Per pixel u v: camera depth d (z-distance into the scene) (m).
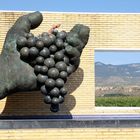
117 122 12.25
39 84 14.45
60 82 13.93
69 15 17.19
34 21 15.17
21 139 12.03
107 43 17.25
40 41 13.91
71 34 14.85
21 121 12.09
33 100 16.83
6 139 12.01
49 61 13.88
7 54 14.70
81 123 12.18
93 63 17.09
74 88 16.98
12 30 14.97
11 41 14.76
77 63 14.90
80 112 16.94
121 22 17.33
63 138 12.11
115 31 17.30
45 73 14.04
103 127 12.21
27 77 14.40
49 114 16.81
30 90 14.77
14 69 14.50
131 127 12.26
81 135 12.16
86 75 17.06
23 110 16.78
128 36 17.33
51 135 12.09
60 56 14.00
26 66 14.49
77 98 16.98
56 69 13.93
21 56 14.39
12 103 16.78
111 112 17.12
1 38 16.89
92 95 17.05
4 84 14.54
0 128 12.03
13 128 12.05
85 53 17.11
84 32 15.04
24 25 14.95
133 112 17.19
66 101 16.91
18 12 16.95
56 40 14.09
